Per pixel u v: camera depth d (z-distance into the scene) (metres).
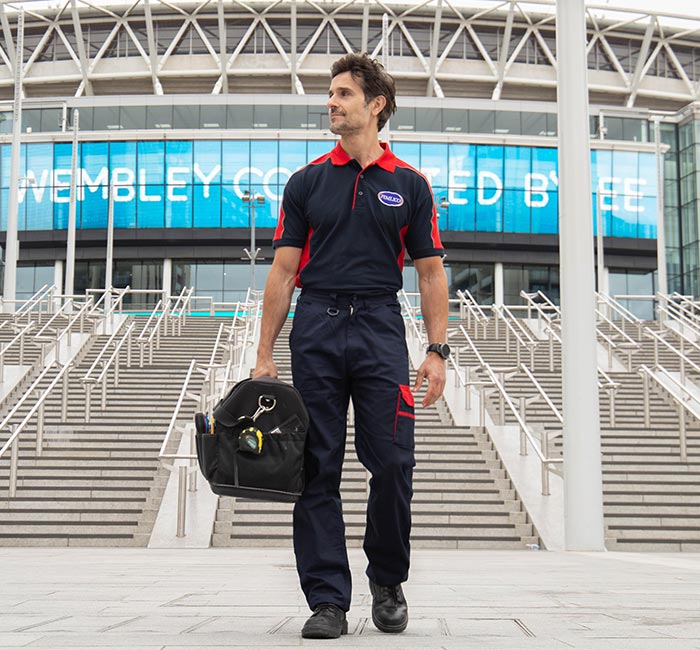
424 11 56.97
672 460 13.17
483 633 2.80
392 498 2.90
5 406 15.87
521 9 57.25
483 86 59.81
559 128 10.93
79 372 18.08
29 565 7.11
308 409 2.93
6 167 48.50
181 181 47.94
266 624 2.99
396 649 2.35
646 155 50.19
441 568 7.09
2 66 59.47
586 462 10.29
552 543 10.72
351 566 7.25
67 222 47.97
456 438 14.06
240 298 48.62
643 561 8.29
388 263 3.03
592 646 2.44
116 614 3.31
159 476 12.38
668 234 51.97
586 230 10.65
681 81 61.84
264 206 47.84
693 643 2.50
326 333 2.95
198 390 16.83
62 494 11.91
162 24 57.75
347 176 3.04
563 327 10.58
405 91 59.50
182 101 49.84
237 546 10.85
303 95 49.94
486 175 48.38
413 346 20.02
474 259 49.03
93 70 58.34
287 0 56.09
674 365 19.72
